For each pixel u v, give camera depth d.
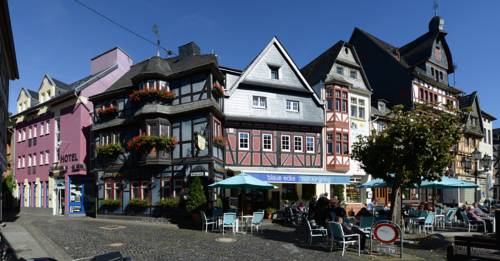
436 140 11.28
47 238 13.91
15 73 20.44
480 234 14.63
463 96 41.94
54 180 29.81
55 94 32.47
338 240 11.09
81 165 27.08
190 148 20.83
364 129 27.83
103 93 25.61
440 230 16.62
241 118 23.42
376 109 30.73
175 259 9.90
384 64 34.38
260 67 24.98
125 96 24.53
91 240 13.33
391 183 13.24
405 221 16.38
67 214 27.64
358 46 37.22
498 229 8.86
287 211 19.31
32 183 33.16
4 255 8.29
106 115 25.45
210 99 20.25
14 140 36.94
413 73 32.00
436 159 11.43
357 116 27.66
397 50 36.41
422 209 18.84
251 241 13.04
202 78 20.86
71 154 28.28
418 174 11.63
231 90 23.61
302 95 25.94
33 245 12.30
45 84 33.81
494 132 54.53
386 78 34.09
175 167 21.19
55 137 30.75
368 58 36.03
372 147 12.52
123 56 31.78
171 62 25.56
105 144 25.19
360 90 28.00
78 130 27.83
